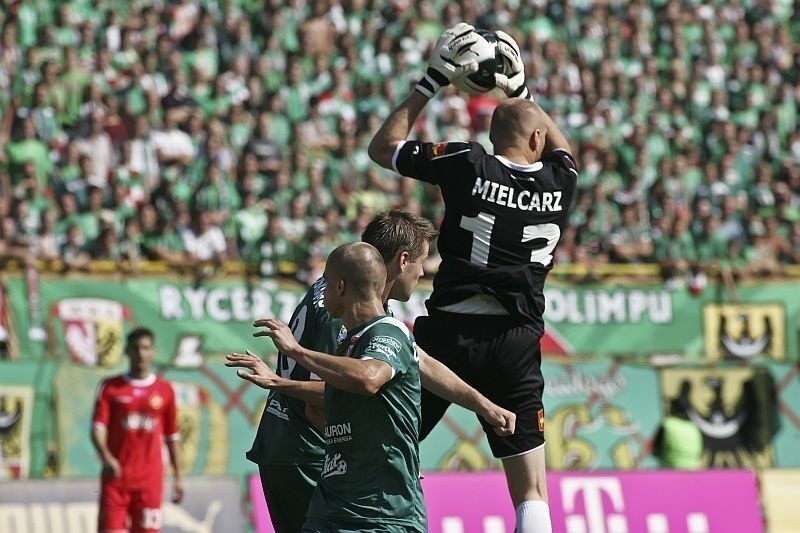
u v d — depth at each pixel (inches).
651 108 2770.7
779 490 1916.8
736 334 2202.3
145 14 2571.4
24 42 2442.2
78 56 2425.0
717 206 2509.8
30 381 1823.3
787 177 2687.0
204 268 1963.6
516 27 2851.9
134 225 2039.9
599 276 2153.1
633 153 2546.8
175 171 2209.6
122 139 2269.9
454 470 1955.0
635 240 2331.4
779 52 3014.3
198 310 1950.1
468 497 1681.8
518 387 813.2
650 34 2972.4
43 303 1875.0
